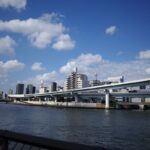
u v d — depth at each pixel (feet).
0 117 261.44
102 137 132.57
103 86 593.42
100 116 333.01
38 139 17.04
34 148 18.56
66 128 172.55
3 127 168.66
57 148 15.90
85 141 119.24
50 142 16.28
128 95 641.40
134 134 146.92
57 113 391.24
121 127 188.44
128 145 110.52
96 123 220.43
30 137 17.54
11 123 198.49
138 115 376.48
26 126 178.81
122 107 649.61
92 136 135.74
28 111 436.76
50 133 144.56
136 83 509.35
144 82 492.13
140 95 629.51
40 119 251.60
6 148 19.31
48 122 217.97
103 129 171.94
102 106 655.76
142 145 110.93
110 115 363.35
